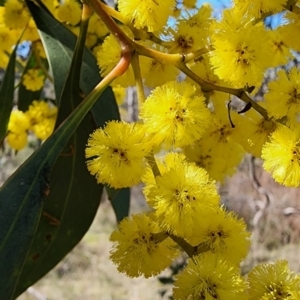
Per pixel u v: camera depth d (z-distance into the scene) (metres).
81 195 0.12
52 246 0.11
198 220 0.07
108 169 0.07
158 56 0.08
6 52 0.16
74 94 0.11
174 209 0.07
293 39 0.08
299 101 0.08
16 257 0.07
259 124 0.08
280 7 0.07
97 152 0.07
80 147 0.11
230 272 0.07
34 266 0.11
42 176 0.07
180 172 0.07
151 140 0.07
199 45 0.08
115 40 0.08
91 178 0.12
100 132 0.07
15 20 0.14
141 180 0.07
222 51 0.07
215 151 0.09
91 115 0.12
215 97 0.08
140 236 0.07
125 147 0.07
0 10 0.14
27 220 0.07
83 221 0.12
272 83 0.08
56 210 0.11
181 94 0.07
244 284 0.07
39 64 0.16
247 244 0.07
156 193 0.07
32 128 0.16
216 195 0.07
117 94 0.16
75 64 0.10
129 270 0.07
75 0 0.14
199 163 0.09
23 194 0.07
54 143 0.08
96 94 0.08
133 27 0.08
